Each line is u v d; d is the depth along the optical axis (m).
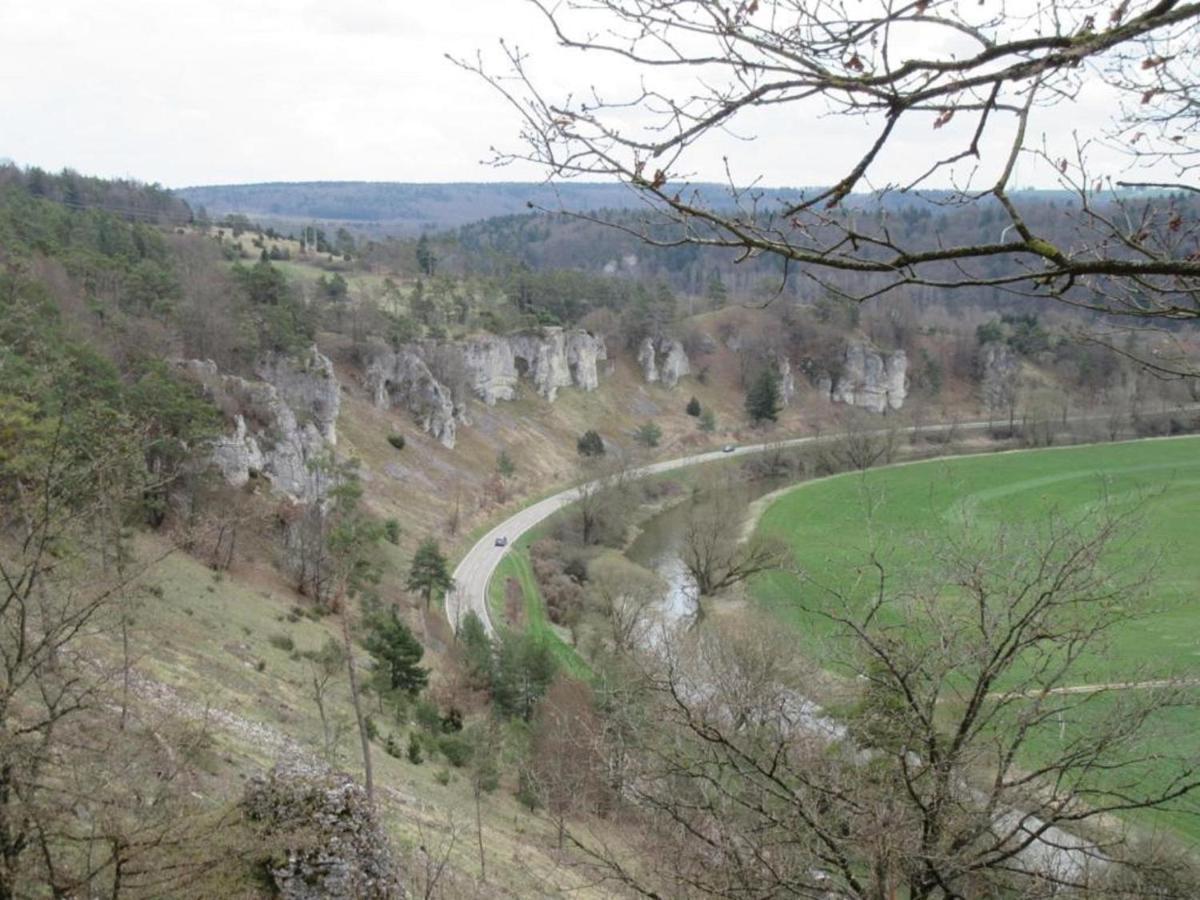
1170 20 2.75
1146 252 3.61
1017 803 8.05
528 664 35.47
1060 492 65.38
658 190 3.49
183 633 30.14
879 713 7.96
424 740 32.00
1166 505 62.91
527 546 66.81
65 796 12.10
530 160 3.58
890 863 6.81
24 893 10.98
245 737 23.91
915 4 3.06
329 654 35.03
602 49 3.39
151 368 43.53
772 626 26.91
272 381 66.00
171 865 12.38
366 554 50.88
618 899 12.91
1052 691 8.46
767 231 3.50
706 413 107.62
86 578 13.87
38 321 32.91
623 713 9.00
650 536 70.62
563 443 96.44
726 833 7.52
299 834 14.59
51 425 15.59
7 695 10.88
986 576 9.07
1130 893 6.73
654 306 116.38
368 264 118.38
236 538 45.53
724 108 3.34
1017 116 3.05
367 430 76.06
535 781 18.53
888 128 3.23
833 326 121.44
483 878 20.67
